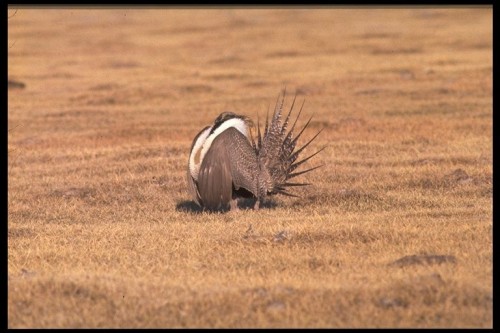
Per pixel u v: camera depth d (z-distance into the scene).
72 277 36.00
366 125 83.75
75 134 85.06
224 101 107.56
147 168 65.69
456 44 157.38
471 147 72.75
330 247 41.75
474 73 120.88
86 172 65.69
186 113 99.31
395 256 39.41
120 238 45.84
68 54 165.62
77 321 31.53
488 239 41.91
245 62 147.75
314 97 107.88
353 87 114.81
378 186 57.84
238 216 50.22
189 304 32.50
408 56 145.62
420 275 34.56
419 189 57.16
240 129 48.44
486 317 30.91
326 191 55.94
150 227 48.72
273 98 108.38
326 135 79.56
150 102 108.81
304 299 32.50
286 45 168.38
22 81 130.25
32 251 42.81
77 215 53.75
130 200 56.97
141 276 37.19
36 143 80.56
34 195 58.91
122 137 82.06
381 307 31.91
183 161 66.94
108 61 154.38
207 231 46.19
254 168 48.69
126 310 32.25
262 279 35.91
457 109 94.44
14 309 32.84
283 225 46.62
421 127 82.12
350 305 32.06
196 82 125.19
